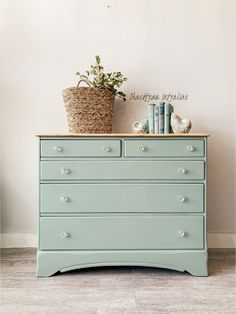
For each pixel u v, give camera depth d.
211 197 2.46
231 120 2.45
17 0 2.45
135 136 1.91
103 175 1.91
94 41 2.45
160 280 1.84
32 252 2.36
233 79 2.45
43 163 1.91
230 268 2.03
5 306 1.52
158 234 1.90
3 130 2.45
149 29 2.45
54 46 2.45
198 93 2.45
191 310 1.47
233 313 1.45
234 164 2.45
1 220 2.46
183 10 2.45
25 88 2.45
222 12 2.45
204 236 1.91
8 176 2.45
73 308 1.50
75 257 1.89
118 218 1.91
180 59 2.45
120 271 2.00
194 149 1.91
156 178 1.91
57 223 1.90
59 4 2.45
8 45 2.45
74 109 2.14
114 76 2.34
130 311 1.46
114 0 2.45
